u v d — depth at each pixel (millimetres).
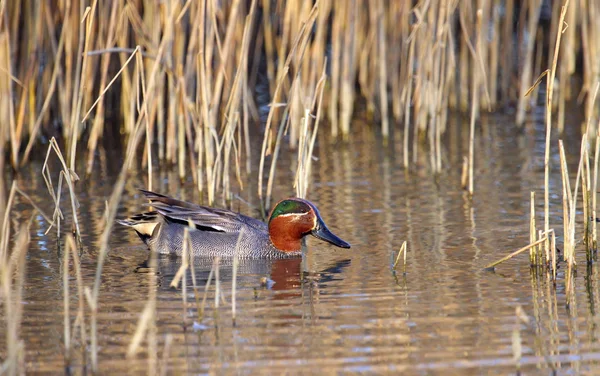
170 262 11844
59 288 10453
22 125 17656
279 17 21719
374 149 20047
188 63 16125
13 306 9773
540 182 16125
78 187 16516
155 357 8242
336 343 8516
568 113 23781
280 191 15914
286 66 14164
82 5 15570
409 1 20906
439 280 10539
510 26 23891
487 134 21422
